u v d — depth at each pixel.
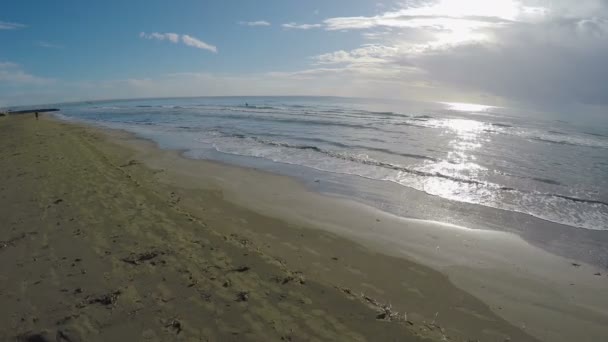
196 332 3.56
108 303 3.97
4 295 4.07
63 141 16.08
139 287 4.30
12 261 4.86
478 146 18.25
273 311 3.98
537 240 7.08
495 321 4.41
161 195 8.91
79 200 7.41
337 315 4.00
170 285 4.38
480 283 5.36
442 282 5.31
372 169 12.84
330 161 14.16
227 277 4.64
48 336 3.43
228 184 10.62
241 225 7.20
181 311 3.88
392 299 4.73
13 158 11.59
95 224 6.20
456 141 19.88
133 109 63.72
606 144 19.45
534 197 9.80
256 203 8.88
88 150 13.80
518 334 4.18
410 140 19.92
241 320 3.78
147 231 5.98
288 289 4.46
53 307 3.88
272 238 6.59
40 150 13.23
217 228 6.82
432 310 4.54
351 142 18.88
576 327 4.38
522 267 5.95
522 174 12.39
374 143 18.62
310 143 18.55
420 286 5.15
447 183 11.09
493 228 7.65
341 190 10.27
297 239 6.62
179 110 53.84
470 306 4.71
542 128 28.14
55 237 5.63
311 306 4.13
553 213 8.59
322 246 6.37
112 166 11.01
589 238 7.20
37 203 7.17
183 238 5.76
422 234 7.21
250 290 4.37
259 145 18.08
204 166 13.16
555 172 12.75
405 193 10.04
